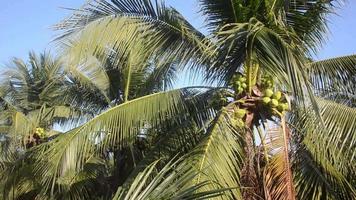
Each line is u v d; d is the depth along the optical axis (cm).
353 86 1123
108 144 1043
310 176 1049
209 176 730
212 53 897
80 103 1675
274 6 919
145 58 1070
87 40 977
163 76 1321
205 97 1042
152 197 415
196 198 407
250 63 904
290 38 850
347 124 1027
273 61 845
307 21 978
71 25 970
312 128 1018
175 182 422
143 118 1016
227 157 810
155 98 1042
